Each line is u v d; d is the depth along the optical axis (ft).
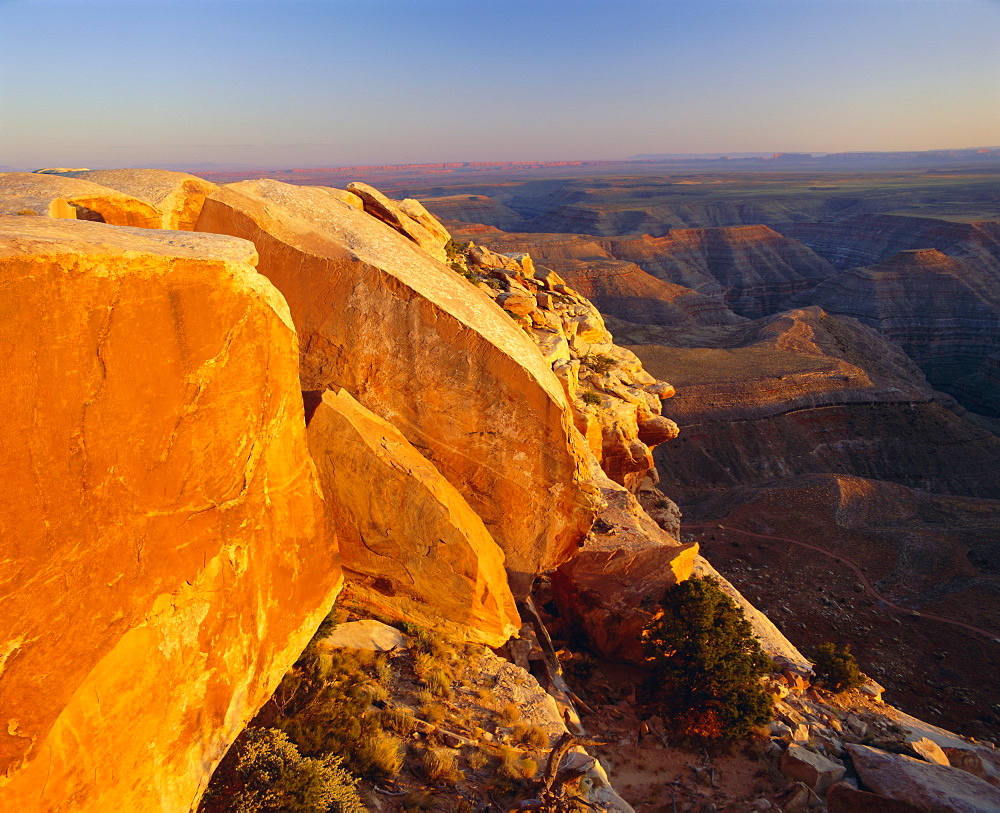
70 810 17.07
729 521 237.04
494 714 40.83
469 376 43.55
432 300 42.65
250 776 29.45
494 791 34.73
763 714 57.06
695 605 62.90
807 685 74.95
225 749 23.67
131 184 41.06
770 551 210.59
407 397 43.45
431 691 40.47
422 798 32.81
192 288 19.16
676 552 71.15
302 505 26.73
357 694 38.11
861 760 55.01
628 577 69.67
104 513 17.42
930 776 53.06
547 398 44.27
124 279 17.01
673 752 54.85
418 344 42.93
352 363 42.65
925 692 136.98
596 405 99.66
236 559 22.89
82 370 16.25
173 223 41.81
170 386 18.95
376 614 43.57
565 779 33.88
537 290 118.11
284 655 26.68
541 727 41.09
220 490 21.65
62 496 16.12
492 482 45.50
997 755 73.10
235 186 44.29
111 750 18.31
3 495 14.73
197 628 21.30
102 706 17.92
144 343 17.90
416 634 44.04
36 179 35.65
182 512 20.17
